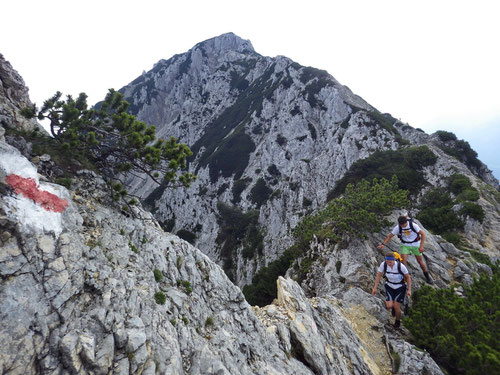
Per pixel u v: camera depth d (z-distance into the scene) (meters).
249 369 7.10
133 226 8.62
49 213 5.75
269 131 94.38
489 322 11.29
